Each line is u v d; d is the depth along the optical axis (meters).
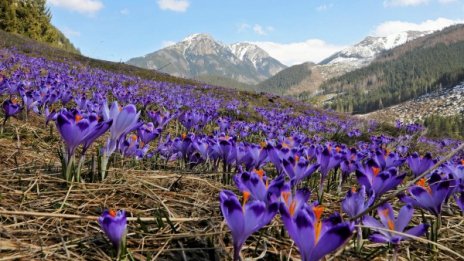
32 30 51.72
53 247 1.87
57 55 30.34
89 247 1.92
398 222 1.96
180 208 2.61
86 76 15.09
